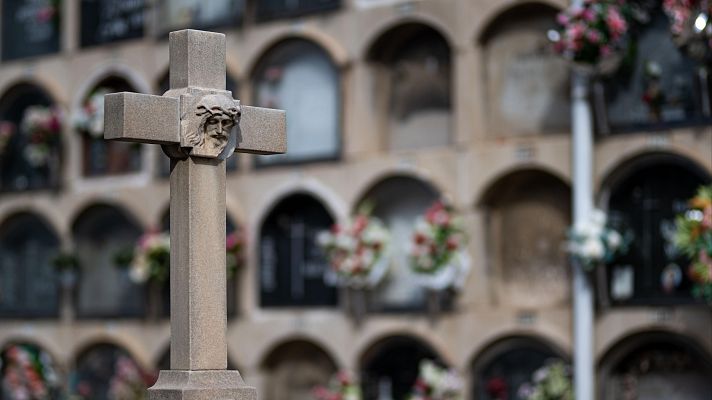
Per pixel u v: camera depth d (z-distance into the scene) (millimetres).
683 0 9922
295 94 12391
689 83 10359
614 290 10633
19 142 14297
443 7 11461
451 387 11203
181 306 6898
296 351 12391
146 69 13320
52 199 13914
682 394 10422
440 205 11297
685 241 9914
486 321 11172
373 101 11914
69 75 13891
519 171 11117
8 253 14367
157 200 13203
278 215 12430
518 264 11281
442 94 11672
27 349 13961
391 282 11820
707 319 10188
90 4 13797
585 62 10461
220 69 7035
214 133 6918
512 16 11219
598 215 10484
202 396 6785
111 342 13477
